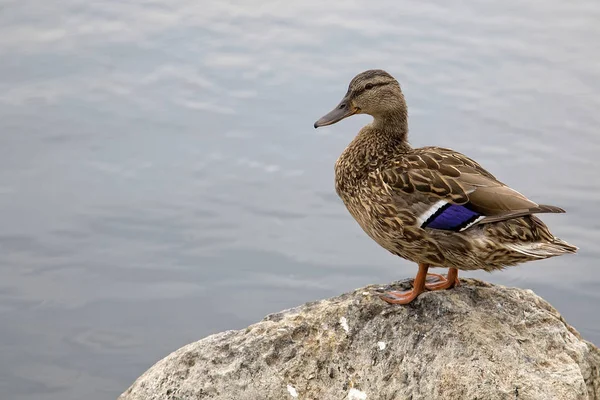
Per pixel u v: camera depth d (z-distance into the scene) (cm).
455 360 851
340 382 866
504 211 865
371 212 942
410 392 845
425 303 899
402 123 1007
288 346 888
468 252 881
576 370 847
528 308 898
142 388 907
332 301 927
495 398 828
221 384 880
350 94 1023
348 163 983
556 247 865
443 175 908
